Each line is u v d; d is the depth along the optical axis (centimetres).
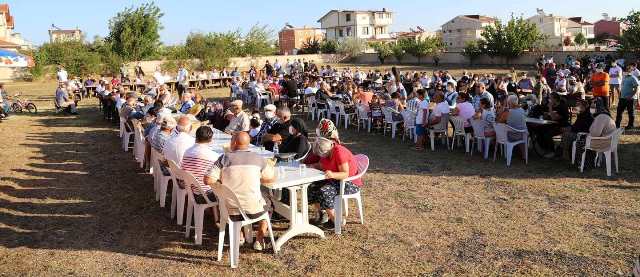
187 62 3862
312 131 1370
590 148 813
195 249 544
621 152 958
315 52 5912
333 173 554
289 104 1794
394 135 1202
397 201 702
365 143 1155
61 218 654
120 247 554
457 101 1044
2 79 3419
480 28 6669
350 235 574
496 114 1046
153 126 881
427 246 539
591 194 706
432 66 4328
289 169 572
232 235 493
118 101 1444
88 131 1409
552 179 792
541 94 1480
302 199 547
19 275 488
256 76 2256
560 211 639
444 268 485
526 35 4066
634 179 776
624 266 476
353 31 7531
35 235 594
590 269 473
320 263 501
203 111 1193
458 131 1029
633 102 1180
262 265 500
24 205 709
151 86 2020
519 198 700
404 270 482
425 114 1048
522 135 898
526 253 513
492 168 879
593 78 1275
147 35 3981
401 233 578
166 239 574
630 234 554
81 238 583
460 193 734
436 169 887
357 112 1341
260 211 502
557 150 948
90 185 821
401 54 4834
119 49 3938
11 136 1316
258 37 4725
